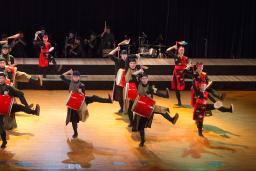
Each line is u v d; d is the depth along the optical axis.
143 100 9.07
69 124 10.48
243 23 16.73
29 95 12.77
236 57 16.88
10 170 8.07
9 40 16.23
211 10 16.73
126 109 10.09
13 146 9.10
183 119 11.06
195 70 11.08
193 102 10.73
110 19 16.77
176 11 16.80
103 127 10.34
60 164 8.37
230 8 16.72
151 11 16.83
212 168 8.41
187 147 9.34
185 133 10.14
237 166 8.51
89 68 14.11
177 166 8.45
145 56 15.47
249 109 12.11
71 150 9.00
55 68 13.84
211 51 16.89
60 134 9.84
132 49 16.59
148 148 9.22
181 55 11.99
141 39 16.06
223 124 10.83
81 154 8.84
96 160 8.58
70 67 14.04
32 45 16.48
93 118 10.95
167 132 10.16
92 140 9.55
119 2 16.69
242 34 16.80
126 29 16.86
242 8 16.67
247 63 15.05
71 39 15.55
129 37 16.84
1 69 10.06
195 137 9.91
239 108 12.17
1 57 10.39
